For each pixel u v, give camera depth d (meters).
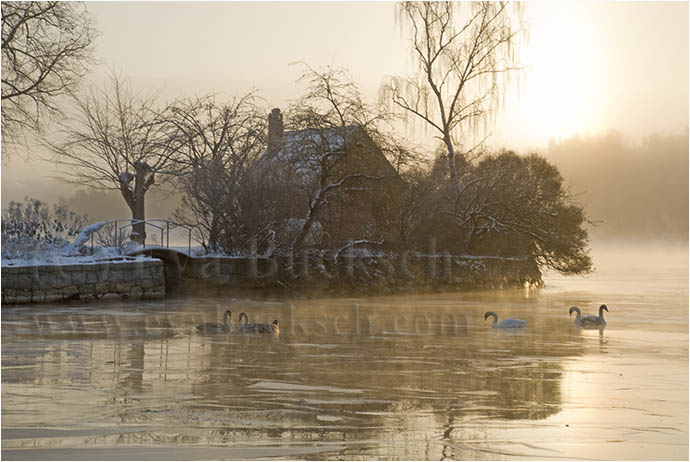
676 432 12.72
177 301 33.19
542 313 32.06
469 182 44.59
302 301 35.19
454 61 47.62
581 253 51.69
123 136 46.59
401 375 17.17
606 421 13.32
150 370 17.31
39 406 13.81
